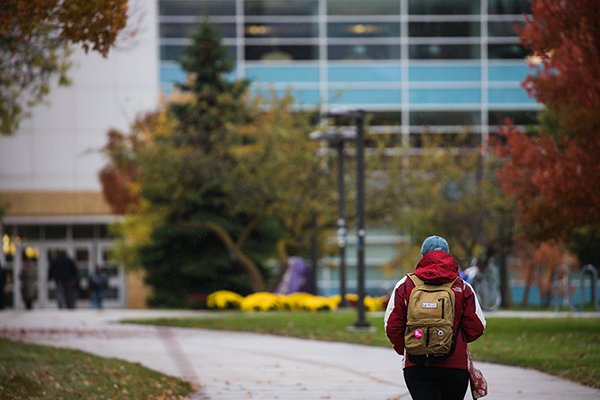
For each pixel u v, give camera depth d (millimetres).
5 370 31828
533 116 119125
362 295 54688
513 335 48031
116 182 101188
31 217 118625
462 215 92062
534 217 47469
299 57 120562
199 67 97938
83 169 119938
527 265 99688
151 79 119875
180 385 31656
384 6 120812
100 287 95750
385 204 94875
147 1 119188
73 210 118812
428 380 18094
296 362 39469
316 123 105938
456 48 120438
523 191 47094
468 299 18109
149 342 47938
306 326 56906
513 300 112938
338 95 99250
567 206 45719
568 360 36750
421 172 97312
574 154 44500
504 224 89938
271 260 107000
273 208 90875
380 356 42000
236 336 52531
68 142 119812
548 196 44625
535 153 46281
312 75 120438
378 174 96812
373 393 30375
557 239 48688
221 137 93938
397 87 120438
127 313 74562
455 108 120188
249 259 97250
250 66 120250
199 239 98062
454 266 18281
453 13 120500
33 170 119500
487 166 93562
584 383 31844
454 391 18109
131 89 120062
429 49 120688
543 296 99562
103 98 119938
